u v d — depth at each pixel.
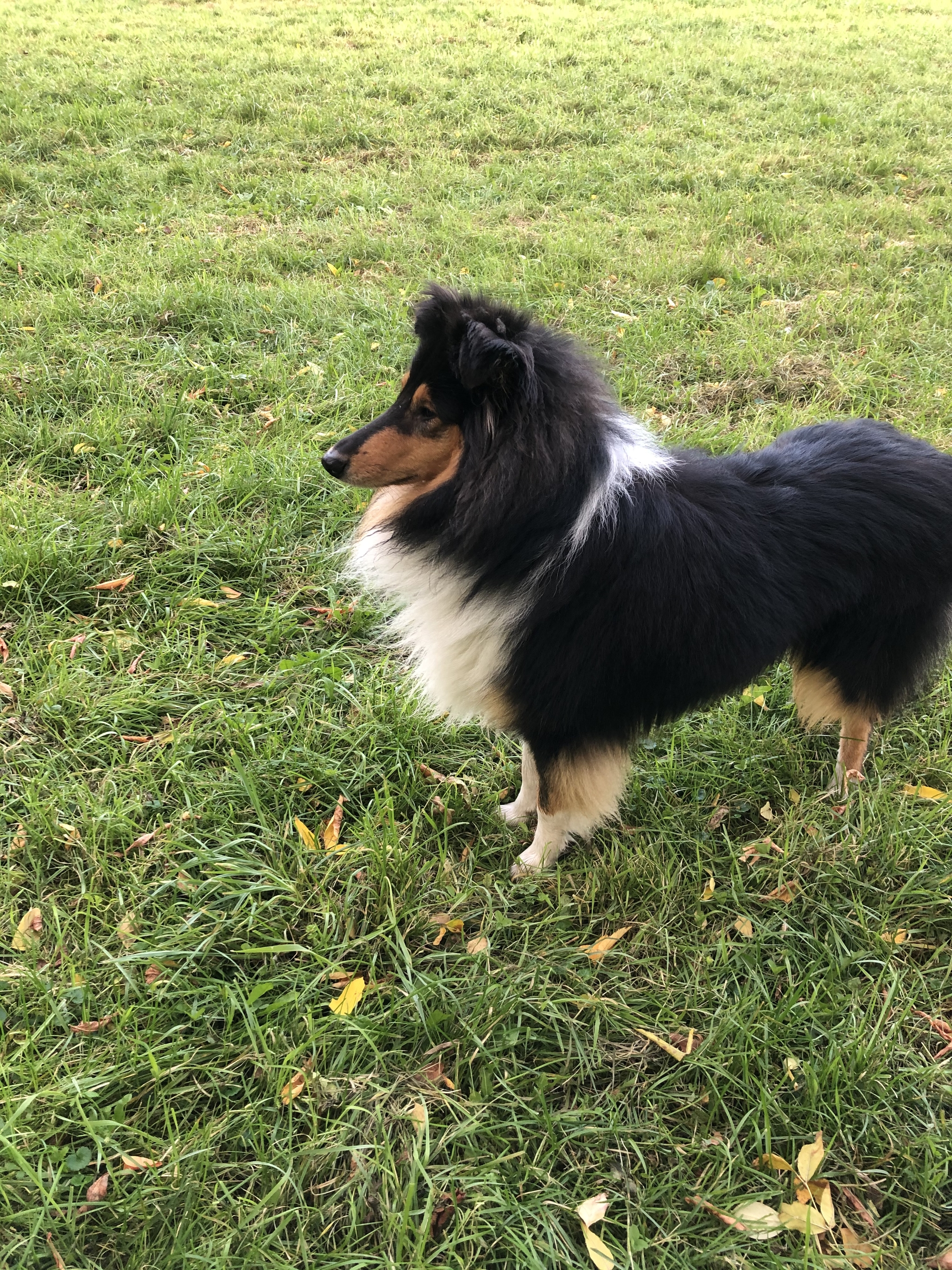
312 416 1.89
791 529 1.12
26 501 1.61
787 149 3.42
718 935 1.16
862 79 4.22
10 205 2.69
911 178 3.22
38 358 1.97
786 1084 1.03
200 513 1.65
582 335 2.18
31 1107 0.96
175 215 2.73
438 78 3.95
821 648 1.23
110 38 4.32
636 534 1.05
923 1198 0.96
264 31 4.57
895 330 2.25
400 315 2.21
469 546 1.03
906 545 1.16
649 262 2.53
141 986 1.07
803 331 2.28
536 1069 1.04
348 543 1.54
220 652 1.46
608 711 1.12
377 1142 0.97
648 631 1.07
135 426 1.82
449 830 1.27
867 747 1.36
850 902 1.18
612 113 3.71
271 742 1.31
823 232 2.77
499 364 0.94
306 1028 1.04
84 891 1.13
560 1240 0.92
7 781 1.25
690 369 2.12
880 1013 1.07
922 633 1.23
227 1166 0.95
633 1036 1.07
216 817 1.23
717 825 1.30
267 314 2.20
